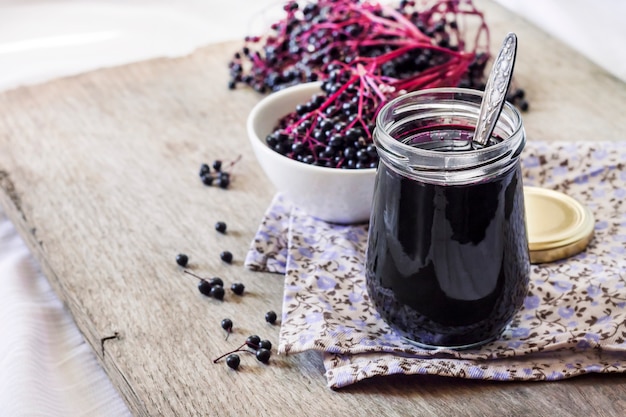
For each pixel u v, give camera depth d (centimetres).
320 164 74
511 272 63
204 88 95
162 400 64
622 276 68
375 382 64
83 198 81
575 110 88
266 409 63
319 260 71
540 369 64
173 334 68
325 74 86
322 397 63
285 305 68
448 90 63
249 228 77
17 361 73
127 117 91
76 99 94
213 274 73
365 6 91
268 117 78
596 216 75
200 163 84
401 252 63
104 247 76
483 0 111
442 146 64
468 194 61
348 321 67
